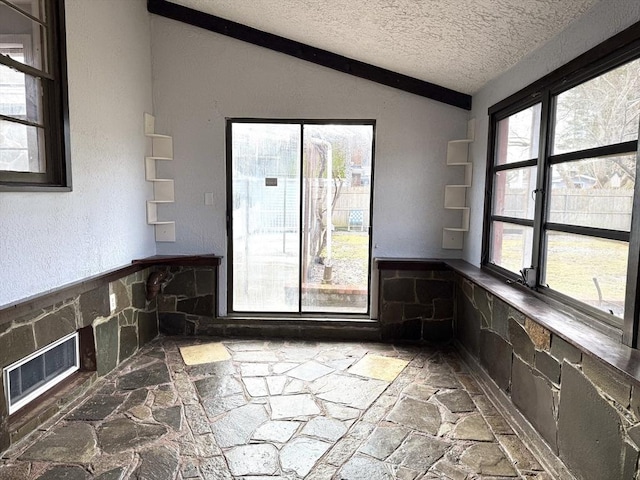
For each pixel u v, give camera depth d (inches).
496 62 117.3
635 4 68.3
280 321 157.9
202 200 158.7
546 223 97.6
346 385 119.3
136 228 144.8
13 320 87.2
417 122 154.2
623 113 72.5
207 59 153.3
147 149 151.9
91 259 117.3
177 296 157.9
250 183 159.2
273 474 81.0
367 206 159.6
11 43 89.7
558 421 80.7
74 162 108.3
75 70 108.1
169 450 87.9
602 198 78.3
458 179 156.1
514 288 109.2
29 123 93.7
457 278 150.5
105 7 121.7
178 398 110.3
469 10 94.7
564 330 76.3
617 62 72.9
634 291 66.8
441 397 113.0
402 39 121.1
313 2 113.0
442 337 156.6
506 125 124.9
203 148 156.8
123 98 133.6
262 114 154.8
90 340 116.3
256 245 160.9
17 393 94.2
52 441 90.4
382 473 81.7
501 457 87.2
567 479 77.4
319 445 90.6
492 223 134.0
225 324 158.9
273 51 152.6
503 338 107.4
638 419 59.7
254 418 101.0
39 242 96.0
